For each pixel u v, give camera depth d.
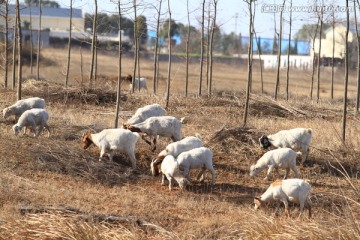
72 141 18.19
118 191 14.62
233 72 69.38
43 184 14.41
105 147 16.19
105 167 15.98
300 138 17.56
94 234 10.37
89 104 27.67
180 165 15.23
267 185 16.16
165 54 72.75
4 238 10.45
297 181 13.20
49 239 10.38
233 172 17.12
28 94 27.91
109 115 24.06
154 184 15.59
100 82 30.50
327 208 14.03
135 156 17.17
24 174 15.20
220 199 14.70
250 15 20.81
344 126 19.16
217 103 28.42
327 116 26.89
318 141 20.05
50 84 30.89
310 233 9.78
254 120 24.12
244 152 18.52
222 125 21.30
